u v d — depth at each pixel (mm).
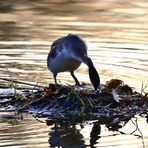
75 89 13273
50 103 13086
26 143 11031
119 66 16109
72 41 13016
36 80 15062
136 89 14141
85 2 25391
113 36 19594
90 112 12859
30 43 18656
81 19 22422
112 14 23266
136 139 11383
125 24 21609
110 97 13117
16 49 17984
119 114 12898
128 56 17062
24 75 15547
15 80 15031
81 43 13000
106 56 17078
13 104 13328
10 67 16266
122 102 13133
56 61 13297
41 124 12281
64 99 13062
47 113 12906
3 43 18688
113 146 11008
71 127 12188
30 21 22125
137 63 16391
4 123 12328
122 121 12578
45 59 17000
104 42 18672
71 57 12977
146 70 15734
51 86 13461
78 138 11516
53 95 13188
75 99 13031
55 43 13430
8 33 20125
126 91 13578
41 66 16391
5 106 13289
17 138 11289
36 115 12867
